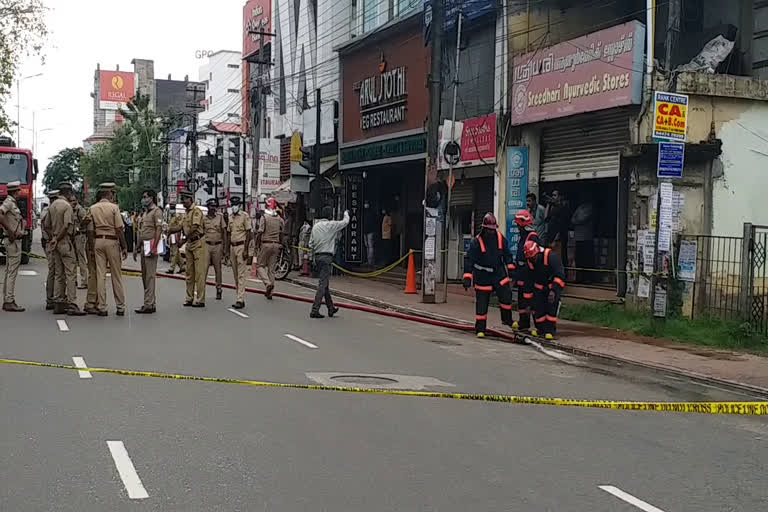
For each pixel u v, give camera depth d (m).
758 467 6.36
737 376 10.15
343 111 27.33
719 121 14.64
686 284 14.09
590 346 12.25
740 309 12.91
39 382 8.38
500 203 18.73
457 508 5.09
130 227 34.69
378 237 27.20
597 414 8.03
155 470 5.64
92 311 14.07
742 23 16.14
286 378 9.06
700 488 5.75
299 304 17.27
